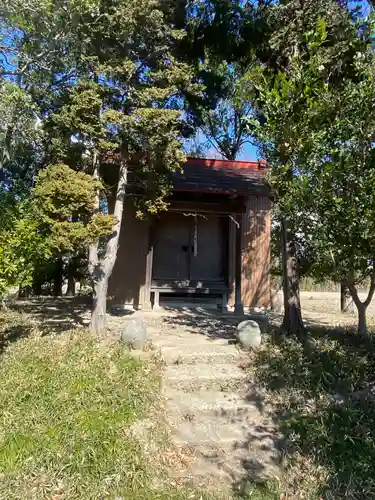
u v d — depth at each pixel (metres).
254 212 11.29
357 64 5.29
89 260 6.81
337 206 4.90
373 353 5.99
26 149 8.37
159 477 3.44
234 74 10.78
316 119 5.02
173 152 7.00
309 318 10.29
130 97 6.77
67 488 3.17
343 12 6.72
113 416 4.00
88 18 6.79
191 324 8.31
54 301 11.62
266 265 11.16
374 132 5.07
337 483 3.52
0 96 6.39
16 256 5.38
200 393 4.93
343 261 5.54
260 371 5.34
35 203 5.99
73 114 6.20
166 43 7.22
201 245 11.07
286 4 7.09
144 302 9.99
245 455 3.93
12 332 6.79
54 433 3.71
